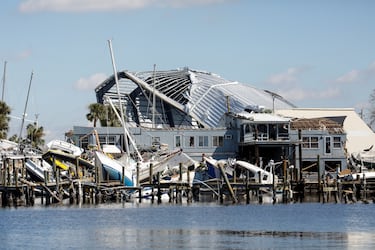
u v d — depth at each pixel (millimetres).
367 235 151625
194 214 193250
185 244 141625
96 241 146875
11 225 172000
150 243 143375
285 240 145250
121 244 142875
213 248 136625
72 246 141375
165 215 191250
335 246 137500
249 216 188375
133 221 178375
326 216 187750
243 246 138500
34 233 158875
